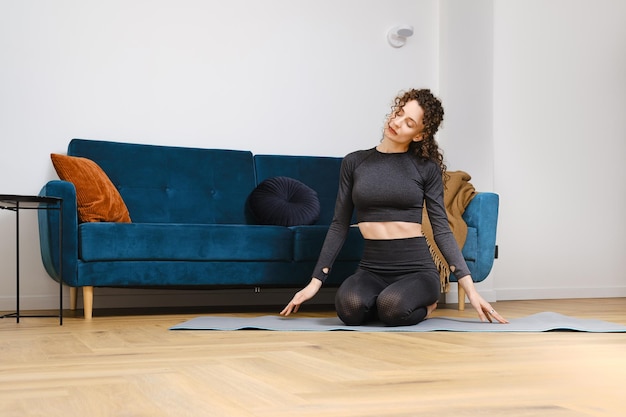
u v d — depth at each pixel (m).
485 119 4.79
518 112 5.18
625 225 5.52
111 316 3.42
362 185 2.91
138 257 3.35
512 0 5.19
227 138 4.38
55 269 3.24
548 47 5.30
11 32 3.93
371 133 4.73
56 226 3.23
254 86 4.46
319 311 3.87
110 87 4.13
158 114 4.23
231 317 3.21
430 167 2.91
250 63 4.45
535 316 3.12
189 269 3.46
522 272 5.15
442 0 4.87
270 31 4.51
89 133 4.07
